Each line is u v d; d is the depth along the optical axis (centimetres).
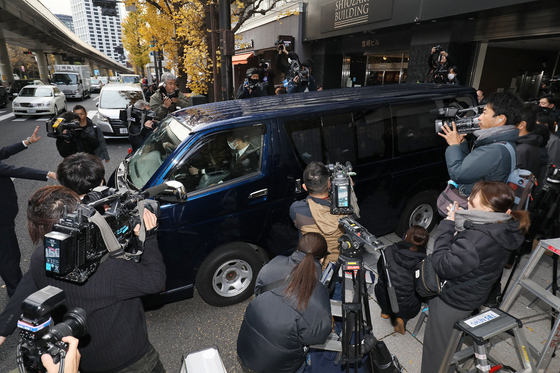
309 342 174
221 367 132
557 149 400
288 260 192
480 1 732
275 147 308
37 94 1617
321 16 1272
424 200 413
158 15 1144
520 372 202
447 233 201
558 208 327
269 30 1647
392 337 284
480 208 190
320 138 329
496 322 192
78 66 2919
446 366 205
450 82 648
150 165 319
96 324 139
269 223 315
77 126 473
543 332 286
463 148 285
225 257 304
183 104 657
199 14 896
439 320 206
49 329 108
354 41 1250
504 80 955
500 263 185
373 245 171
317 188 242
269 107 335
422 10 864
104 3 1394
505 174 239
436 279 202
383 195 378
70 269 113
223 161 297
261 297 182
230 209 294
